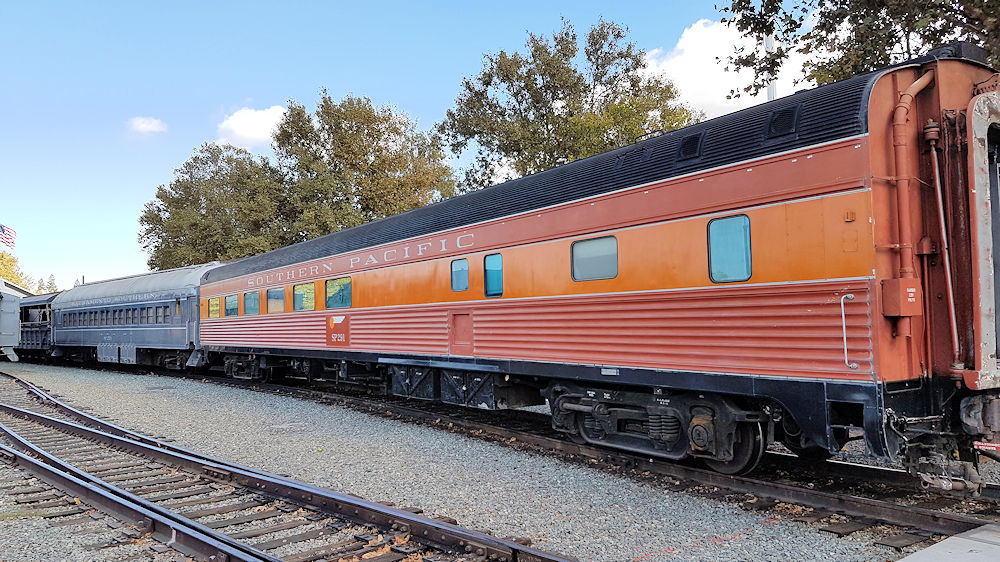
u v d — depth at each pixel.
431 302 10.02
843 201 5.08
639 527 5.27
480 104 34.34
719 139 6.20
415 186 31.00
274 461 7.99
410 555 4.70
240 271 16.50
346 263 12.22
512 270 8.50
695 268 6.22
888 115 5.16
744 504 5.69
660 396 6.81
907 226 4.98
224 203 36.22
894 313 4.81
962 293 4.98
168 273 21.14
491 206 8.96
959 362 4.93
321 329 12.98
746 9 9.90
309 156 30.59
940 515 4.78
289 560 4.64
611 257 7.13
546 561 4.23
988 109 4.99
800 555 4.54
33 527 5.73
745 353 5.79
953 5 8.43
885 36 8.66
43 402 14.17
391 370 11.51
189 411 12.37
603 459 7.43
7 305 28.17
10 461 8.30
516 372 8.41
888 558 4.39
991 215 5.23
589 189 7.43
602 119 26.00
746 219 5.82
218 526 5.52
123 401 14.15
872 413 4.85
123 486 7.00
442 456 7.99
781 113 5.73
